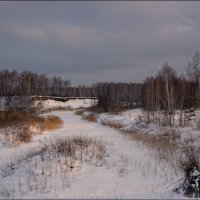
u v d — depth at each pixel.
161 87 36.03
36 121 26.73
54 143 14.79
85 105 87.25
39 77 96.94
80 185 8.48
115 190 7.98
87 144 14.11
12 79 72.81
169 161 11.73
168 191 7.84
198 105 32.47
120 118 33.97
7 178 9.54
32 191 7.89
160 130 21.72
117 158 12.47
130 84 97.19
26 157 12.45
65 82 122.38
